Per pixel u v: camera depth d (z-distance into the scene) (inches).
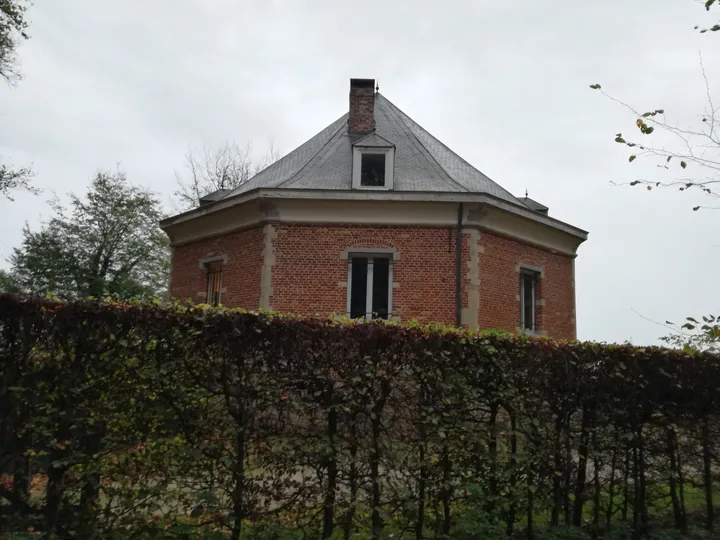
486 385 206.5
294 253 525.0
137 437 172.2
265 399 182.7
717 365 247.3
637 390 234.5
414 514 194.9
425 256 523.5
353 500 189.5
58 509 166.6
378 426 192.2
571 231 615.5
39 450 164.7
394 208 526.3
